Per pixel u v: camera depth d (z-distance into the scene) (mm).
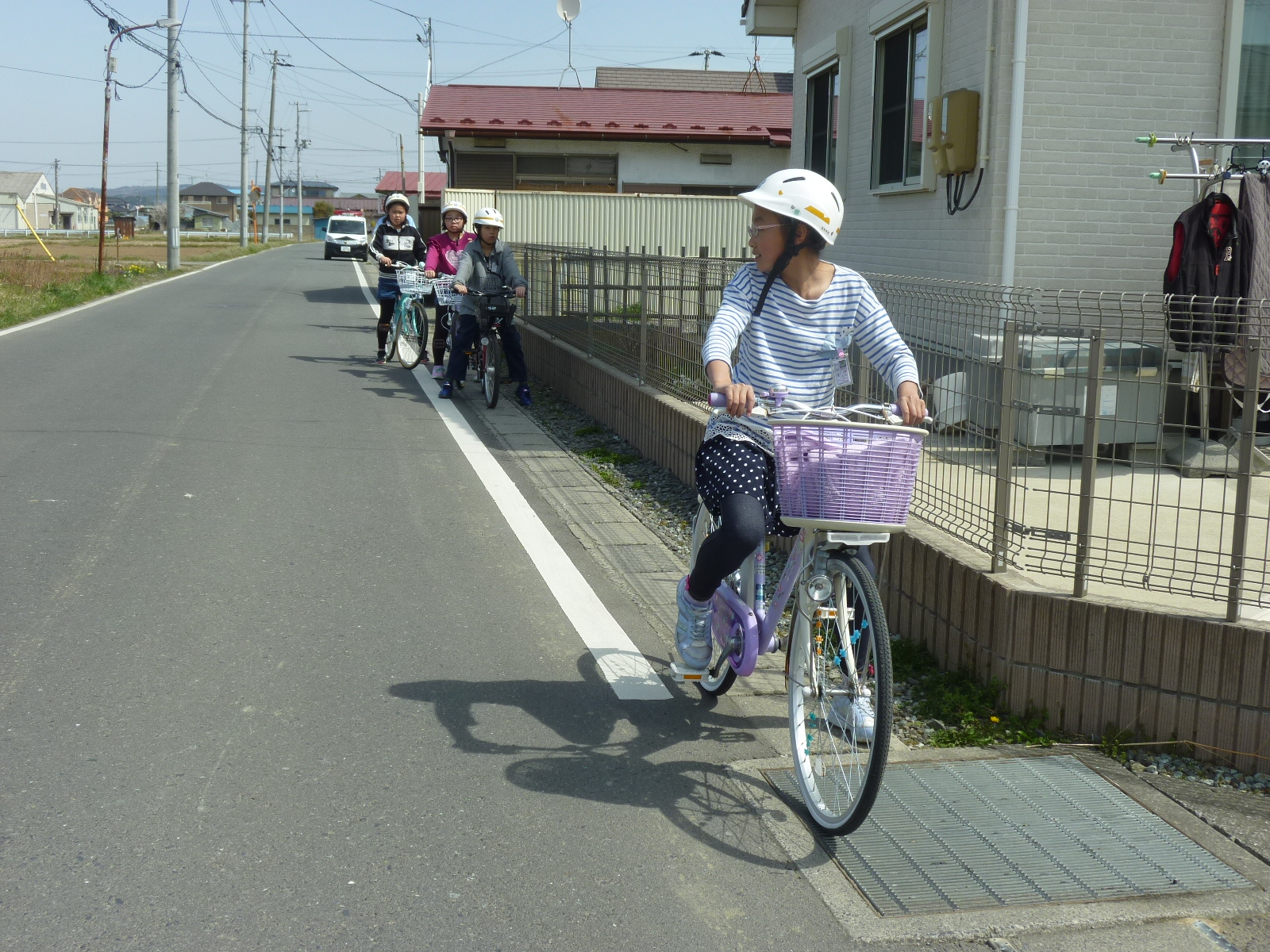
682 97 24297
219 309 18688
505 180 23219
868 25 10266
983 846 3148
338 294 23797
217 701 3881
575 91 24266
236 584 5074
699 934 2711
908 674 4234
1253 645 3488
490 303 9969
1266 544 3604
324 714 3820
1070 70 7820
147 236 82875
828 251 11516
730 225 20984
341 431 8688
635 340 8625
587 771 3514
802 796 3363
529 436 8922
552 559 5688
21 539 5555
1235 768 3566
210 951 2570
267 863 2928
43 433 8008
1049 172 7914
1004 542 4012
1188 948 2727
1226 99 7855
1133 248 8023
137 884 2812
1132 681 3697
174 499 6441
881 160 10164
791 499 2957
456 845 3057
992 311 4117
